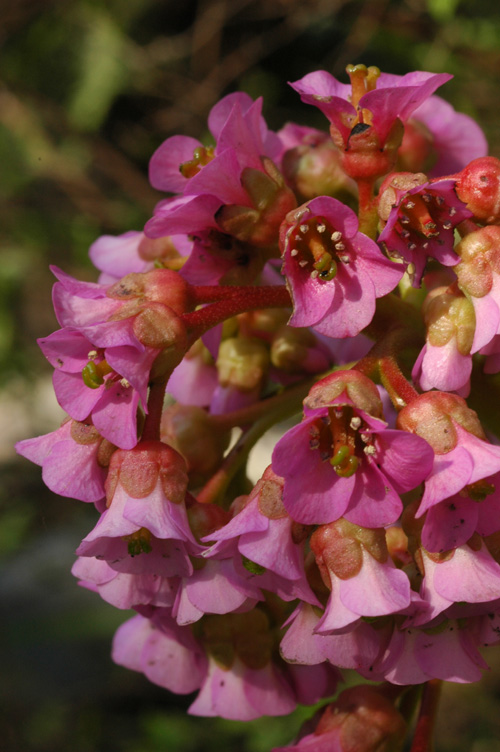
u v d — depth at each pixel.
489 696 0.80
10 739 0.96
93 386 0.31
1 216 0.98
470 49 0.74
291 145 0.37
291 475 0.30
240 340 0.37
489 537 0.31
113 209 1.00
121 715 0.98
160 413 0.32
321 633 0.30
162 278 0.32
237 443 0.35
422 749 0.34
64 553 1.11
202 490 0.34
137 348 0.31
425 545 0.30
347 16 0.98
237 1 1.03
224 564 0.31
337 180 0.35
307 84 0.35
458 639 0.32
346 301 0.31
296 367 0.37
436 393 0.31
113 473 0.32
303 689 0.35
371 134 0.33
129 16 1.05
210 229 0.34
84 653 1.04
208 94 1.05
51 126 1.00
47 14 1.00
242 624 0.34
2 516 1.08
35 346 0.99
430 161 0.37
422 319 0.33
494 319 0.31
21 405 1.04
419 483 0.30
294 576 0.30
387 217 0.32
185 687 0.36
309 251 0.32
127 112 1.06
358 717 0.34
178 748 0.85
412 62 0.79
